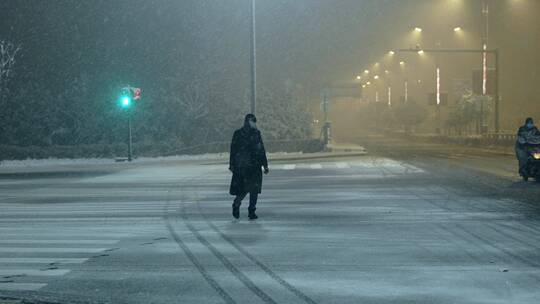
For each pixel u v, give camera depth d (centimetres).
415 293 891
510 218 1616
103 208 1930
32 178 3178
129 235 1419
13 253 1216
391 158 4681
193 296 891
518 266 1061
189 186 2645
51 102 5372
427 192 2272
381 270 1042
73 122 5322
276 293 901
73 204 2042
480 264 1080
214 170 3603
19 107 5288
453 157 4788
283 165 3925
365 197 2138
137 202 2081
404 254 1174
